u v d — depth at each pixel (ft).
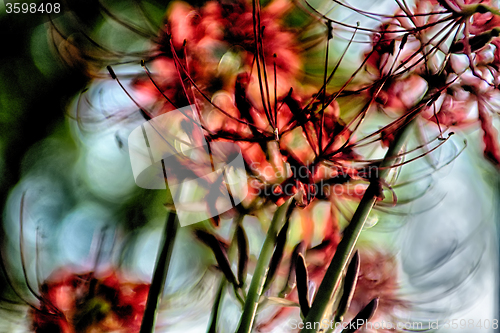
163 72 5.80
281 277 5.96
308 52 5.99
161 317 6.31
